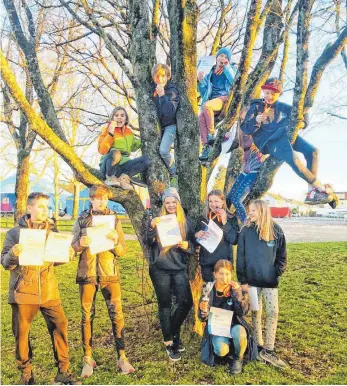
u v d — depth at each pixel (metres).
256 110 4.34
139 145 4.48
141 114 4.32
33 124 3.64
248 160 4.59
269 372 3.57
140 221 4.28
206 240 3.85
